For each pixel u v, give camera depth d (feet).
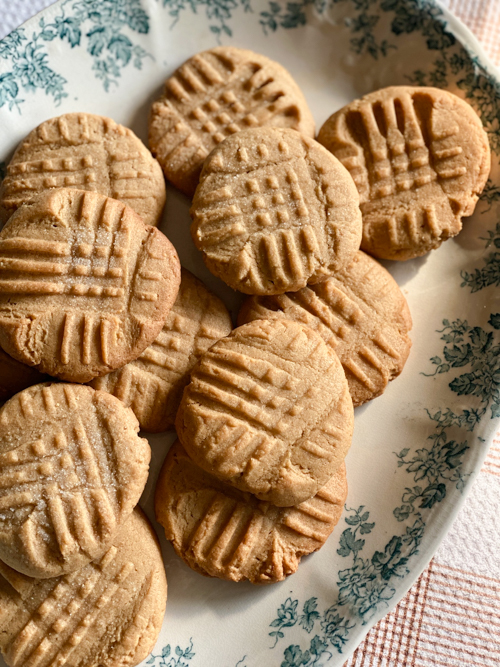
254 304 0.74
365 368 0.75
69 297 0.66
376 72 0.83
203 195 0.71
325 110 0.83
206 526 0.70
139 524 0.70
